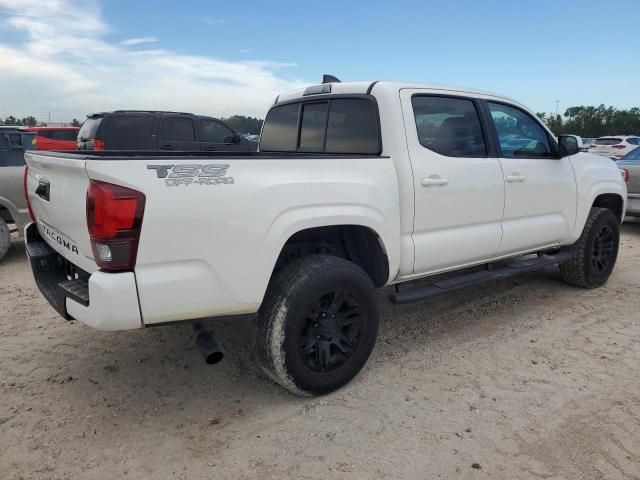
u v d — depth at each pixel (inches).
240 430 114.2
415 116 146.1
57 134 576.1
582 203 198.5
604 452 105.7
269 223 112.3
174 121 443.8
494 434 111.8
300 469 101.0
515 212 172.6
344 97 152.6
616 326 173.5
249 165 111.1
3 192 259.9
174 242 101.8
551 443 108.6
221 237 106.4
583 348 155.9
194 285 105.0
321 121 161.8
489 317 182.7
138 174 97.9
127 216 96.5
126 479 98.3
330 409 122.6
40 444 108.7
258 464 102.7
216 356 111.6
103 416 119.6
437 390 131.0
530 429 113.6
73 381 135.9
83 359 148.6
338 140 154.8
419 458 104.0
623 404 123.5
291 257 133.2
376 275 139.7
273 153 174.7
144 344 158.2
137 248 98.7
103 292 97.2
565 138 187.2
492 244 165.9
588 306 193.5
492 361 147.5
